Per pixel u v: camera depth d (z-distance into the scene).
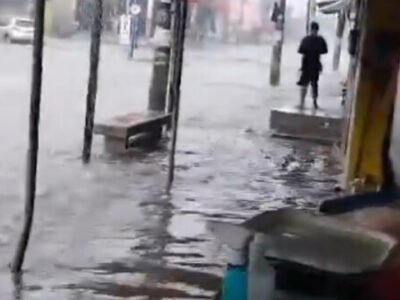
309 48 23.58
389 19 11.20
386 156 11.20
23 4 49.88
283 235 4.49
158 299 7.27
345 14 26.41
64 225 9.45
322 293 4.29
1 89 22.88
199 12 61.97
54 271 7.83
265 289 4.39
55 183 11.68
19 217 9.64
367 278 4.23
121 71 33.56
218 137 17.89
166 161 14.27
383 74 11.27
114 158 14.16
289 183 13.09
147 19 48.84
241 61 47.00
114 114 19.73
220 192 11.99
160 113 17.58
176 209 10.66
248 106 24.84
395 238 4.56
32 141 7.87
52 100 21.77
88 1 51.78
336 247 4.41
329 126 18.67
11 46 41.91
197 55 48.78
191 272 8.07
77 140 15.67
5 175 11.90
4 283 7.41
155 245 8.91
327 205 5.39
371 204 5.35
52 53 38.62
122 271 7.98
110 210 10.34
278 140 18.16
